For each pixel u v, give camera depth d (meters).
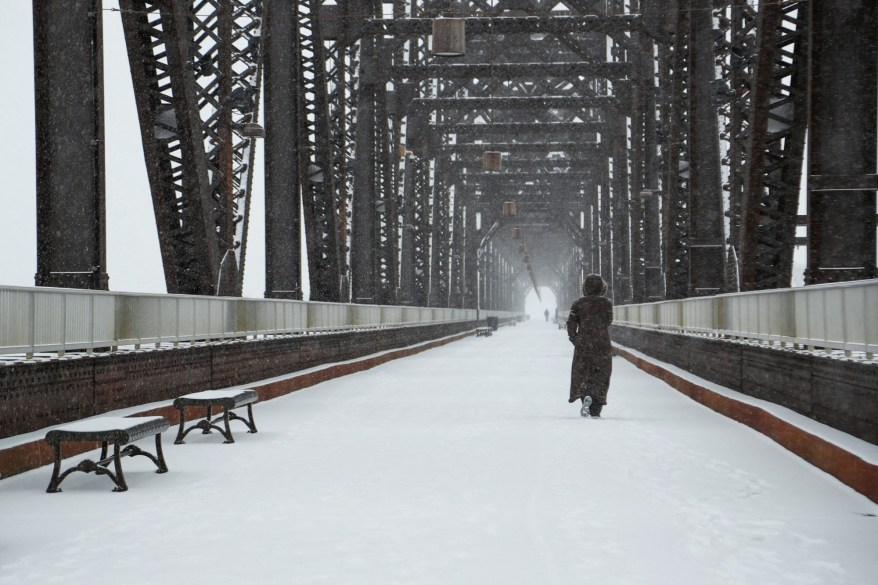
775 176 21.94
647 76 48.06
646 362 29.27
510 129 67.31
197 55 21.45
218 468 10.62
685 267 33.34
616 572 6.26
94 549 6.90
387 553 6.77
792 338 13.56
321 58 31.67
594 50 64.88
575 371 15.98
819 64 15.52
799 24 20.02
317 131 31.67
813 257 15.52
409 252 62.28
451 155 84.38
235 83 23.33
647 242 48.00
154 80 19.02
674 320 27.17
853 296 10.81
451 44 37.44
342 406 18.08
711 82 27.84
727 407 16.03
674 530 7.46
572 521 7.80
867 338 10.33
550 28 42.56
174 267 19.31
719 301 19.88
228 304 19.30
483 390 21.98
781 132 20.42
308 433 13.84
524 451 11.89
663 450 11.91
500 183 99.38
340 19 37.03
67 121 15.19
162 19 18.84
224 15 21.62
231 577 6.15
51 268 15.17
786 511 8.16
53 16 15.19
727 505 8.44
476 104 57.88
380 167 45.38
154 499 8.83
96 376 12.66
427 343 49.94
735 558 6.60
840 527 7.54
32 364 11.02
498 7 43.12
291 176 27.89
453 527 7.59
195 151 19.16
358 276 41.56
